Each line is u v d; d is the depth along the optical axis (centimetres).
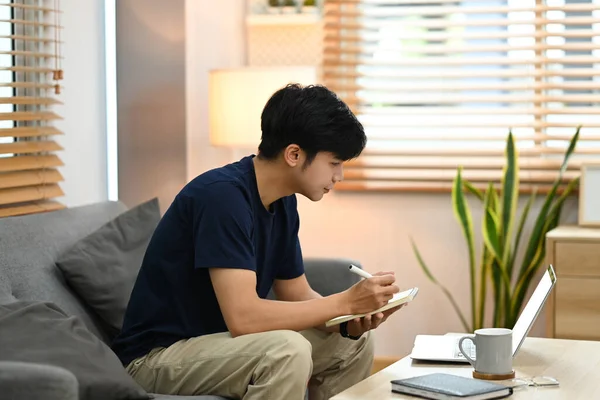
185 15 431
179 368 248
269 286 279
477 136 456
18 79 382
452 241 461
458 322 463
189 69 435
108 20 438
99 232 296
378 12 461
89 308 288
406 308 468
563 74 444
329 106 251
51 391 188
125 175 442
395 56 465
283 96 254
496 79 462
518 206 452
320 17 475
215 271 245
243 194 253
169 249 258
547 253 396
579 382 221
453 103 466
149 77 436
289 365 233
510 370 223
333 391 281
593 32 440
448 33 457
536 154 447
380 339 473
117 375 227
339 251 475
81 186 409
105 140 427
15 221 284
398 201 466
